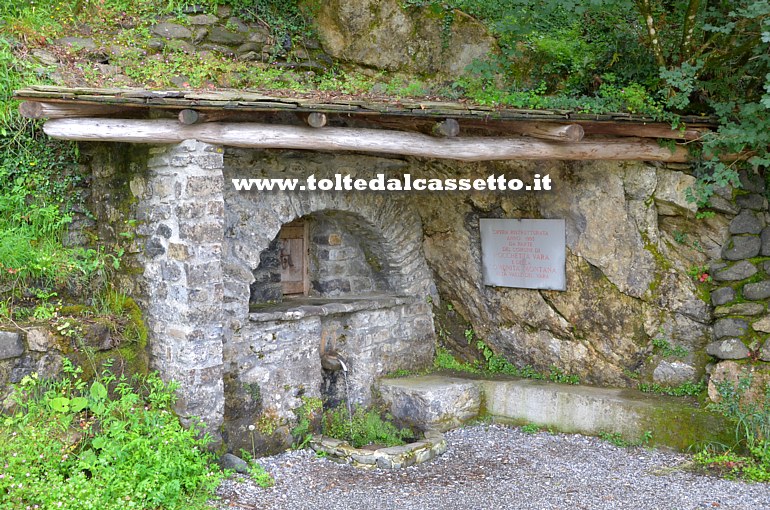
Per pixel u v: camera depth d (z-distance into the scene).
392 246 7.42
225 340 5.77
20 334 4.84
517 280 7.16
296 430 6.27
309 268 7.45
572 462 5.86
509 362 7.59
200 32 6.77
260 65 6.90
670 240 6.46
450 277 7.70
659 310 6.52
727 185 6.10
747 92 6.29
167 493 4.57
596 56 6.96
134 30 6.54
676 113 6.10
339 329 6.98
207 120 5.14
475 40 7.03
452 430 6.86
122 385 5.12
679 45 6.47
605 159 6.14
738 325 6.03
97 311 5.42
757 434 5.55
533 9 6.32
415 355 7.69
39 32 6.03
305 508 4.88
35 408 4.73
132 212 5.55
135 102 4.63
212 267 5.29
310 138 5.45
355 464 5.88
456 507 4.93
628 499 5.02
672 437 5.96
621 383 6.81
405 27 7.15
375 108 5.21
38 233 5.45
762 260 6.11
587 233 6.64
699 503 4.90
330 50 7.31
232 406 5.83
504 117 5.46
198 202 5.18
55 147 5.58
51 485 4.29
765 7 5.09
